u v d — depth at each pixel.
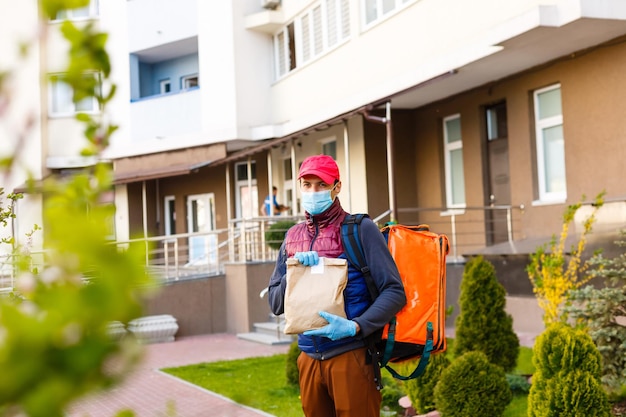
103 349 1.02
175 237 15.98
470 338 8.12
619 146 11.55
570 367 5.48
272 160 21.38
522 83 13.64
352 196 17.39
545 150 13.49
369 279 3.75
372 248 3.75
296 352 9.16
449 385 6.40
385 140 17.00
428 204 16.69
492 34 11.60
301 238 3.96
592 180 12.08
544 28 10.76
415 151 17.12
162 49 23.73
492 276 8.26
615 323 6.92
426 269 3.84
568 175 12.56
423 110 16.75
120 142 23.61
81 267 1.05
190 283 15.66
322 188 3.87
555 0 11.00
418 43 14.91
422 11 14.73
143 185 22.64
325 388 3.85
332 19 18.36
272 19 20.94
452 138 16.16
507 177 14.54
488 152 15.01
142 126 23.25
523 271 12.24
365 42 16.78
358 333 3.69
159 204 24.53
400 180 16.98
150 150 22.98
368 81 16.77
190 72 24.38
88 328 1.03
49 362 0.99
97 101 1.33
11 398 0.97
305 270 3.74
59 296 1.01
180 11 22.81
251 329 15.09
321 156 3.92
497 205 14.77
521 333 12.10
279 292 4.00
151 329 14.45
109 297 1.03
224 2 21.52
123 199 23.98
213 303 15.84
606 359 6.73
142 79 24.88
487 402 6.29
